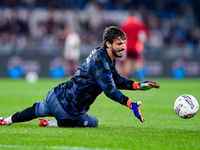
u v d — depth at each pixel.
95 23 89.00
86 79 17.59
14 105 31.44
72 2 92.19
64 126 18.61
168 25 94.19
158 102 35.97
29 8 87.19
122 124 21.25
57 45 76.44
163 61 77.94
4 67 73.06
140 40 62.50
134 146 14.30
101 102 35.97
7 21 82.31
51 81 66.56
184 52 79.44
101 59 17.30
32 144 14.33
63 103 17.92
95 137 15.91
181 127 20.28
